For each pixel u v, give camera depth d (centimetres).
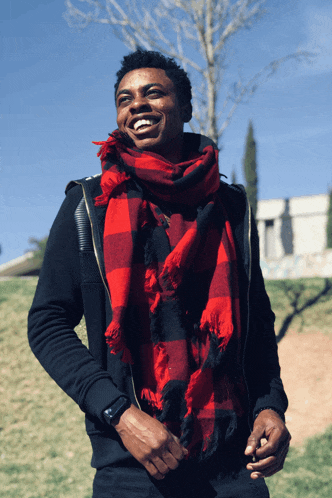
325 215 2791
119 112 165
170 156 168
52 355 131
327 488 555
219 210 157
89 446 736
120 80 170
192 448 131
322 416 814
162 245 141
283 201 2888
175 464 119
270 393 151
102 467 135
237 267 160
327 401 861
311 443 703
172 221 147
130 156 150
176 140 167
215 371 138
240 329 147
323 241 2780
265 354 160
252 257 169
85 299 142
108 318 141
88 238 145
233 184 178
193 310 140
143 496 128
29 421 825
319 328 1148
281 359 1047
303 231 2827
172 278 135
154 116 159
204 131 1189
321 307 1230
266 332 164
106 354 139
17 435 780
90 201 147
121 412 121
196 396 135
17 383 954
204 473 133
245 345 153
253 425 145
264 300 169
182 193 148
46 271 143
